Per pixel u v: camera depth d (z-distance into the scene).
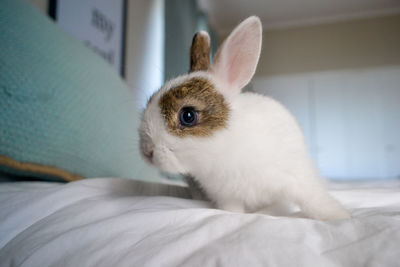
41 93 0.26
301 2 1.13
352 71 1.18
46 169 0.26
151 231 0.15
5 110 0.23
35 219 0.18
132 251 0.14
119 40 0.57
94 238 0.15
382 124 1.14
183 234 0.14
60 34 0.32
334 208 0.19
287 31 1.26
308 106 1.22
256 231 0.14
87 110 0.31
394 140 1.12
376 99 1.15
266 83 1.26
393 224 0.13
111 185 0.24
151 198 0.20
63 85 0.29
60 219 0.17
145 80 0.70
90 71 0.33
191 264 0.13
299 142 0.22
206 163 0.20
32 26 0.28
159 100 0.21
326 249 0.13
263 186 0.20
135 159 0.38
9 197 0.20
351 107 1.17
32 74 0.26
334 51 1.21
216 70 0.23
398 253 0.12
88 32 0.48
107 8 0.54
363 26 1.19
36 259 0.14
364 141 1.15
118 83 0.39
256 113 0.21
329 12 1.19
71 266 0.14
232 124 0.20
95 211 0.18
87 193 0.21
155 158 0.20
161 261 0.13
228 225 0.15
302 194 0.19
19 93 0.24
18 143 0.24
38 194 0.20
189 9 0.94
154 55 0.76
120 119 0.36
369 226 0.14
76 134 0.29
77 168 0.29
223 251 0.13
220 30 1.33
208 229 0.15
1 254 0.16
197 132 0.20
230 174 0.21
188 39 0.91
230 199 0.22
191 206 0.20
